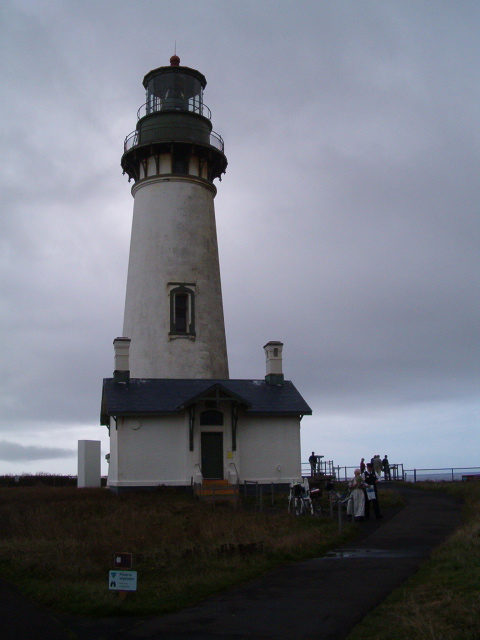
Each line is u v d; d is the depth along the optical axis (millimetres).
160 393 32969
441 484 37156
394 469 43281
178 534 17844
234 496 28750
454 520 21750
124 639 9508
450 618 9164
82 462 39125
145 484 31312
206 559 14633
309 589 12023
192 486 31109
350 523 20672
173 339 36594
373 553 15711
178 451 31859
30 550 16219
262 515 22719
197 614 10688
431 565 13289
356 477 22406
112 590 11617
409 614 9656
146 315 37062
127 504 26094
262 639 9234
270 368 36062
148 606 11078
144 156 39188
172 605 11172
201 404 32125
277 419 33594
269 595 11727
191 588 12219
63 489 35875
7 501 28062
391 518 22547
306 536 17391
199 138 39406
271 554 15266
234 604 11195
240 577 13062
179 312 37344
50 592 12078
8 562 15164
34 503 26938
